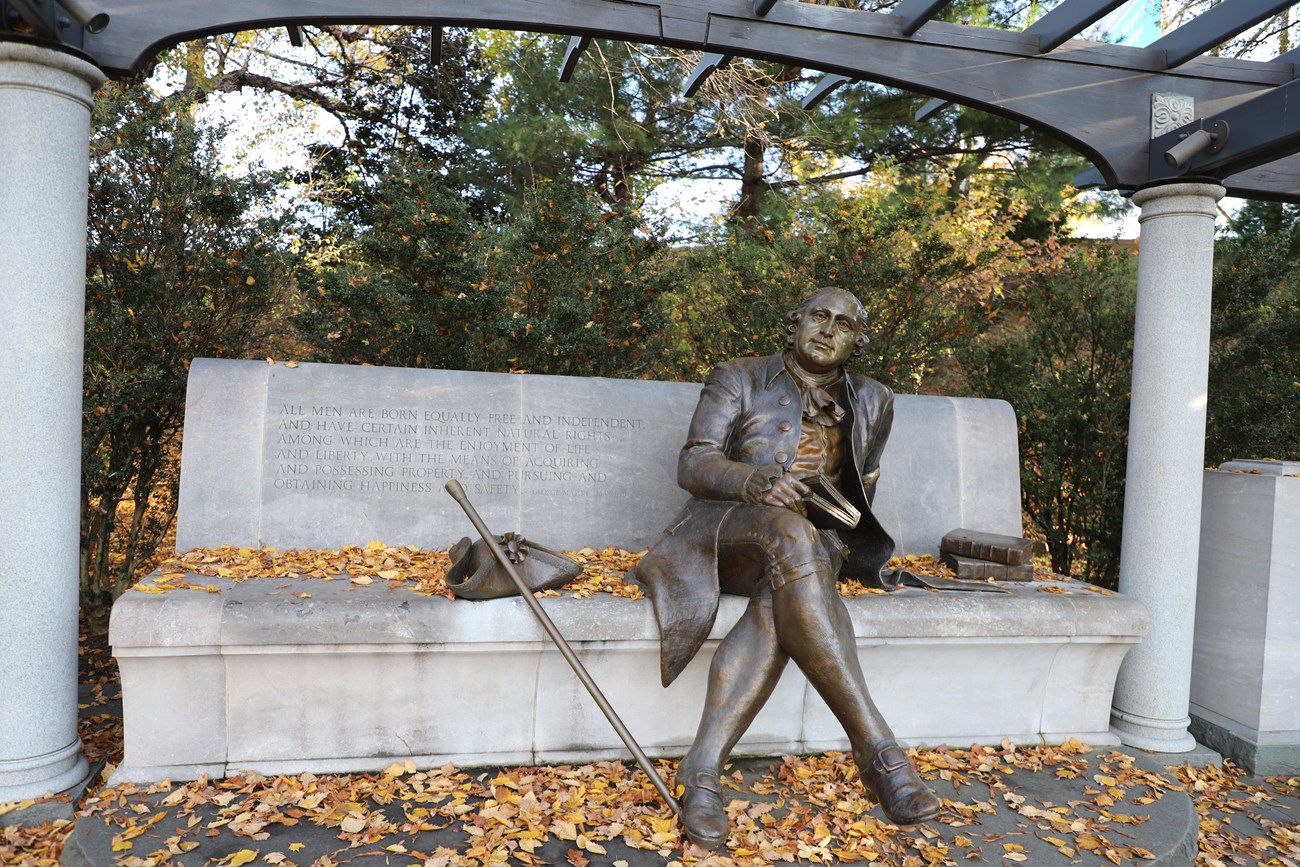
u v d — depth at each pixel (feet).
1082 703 12.91
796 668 11.70
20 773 10.00
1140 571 13.39
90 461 16.42
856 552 12.43
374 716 10.59
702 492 10.92
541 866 8.53
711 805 8.83
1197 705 14.58
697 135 34.86
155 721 10.07
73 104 10.25
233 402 13.19
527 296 20.68
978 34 13.14
